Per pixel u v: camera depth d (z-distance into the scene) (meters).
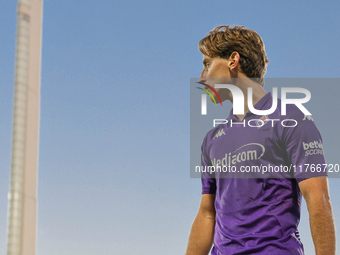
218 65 3.37
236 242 2.85
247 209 2.86
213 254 3.08
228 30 3.41
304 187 2.74
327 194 2.72
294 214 2.81
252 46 3.34
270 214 2.78
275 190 2.82
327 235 2.62
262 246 2.72
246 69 3.32
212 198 3.42
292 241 2.73
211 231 3.38
